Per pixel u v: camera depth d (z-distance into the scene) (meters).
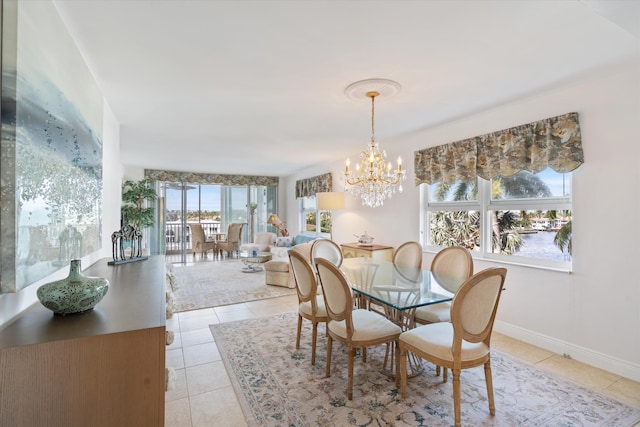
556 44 1.94
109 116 3.01
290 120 3.49
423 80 2.45
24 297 1.29
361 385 2.25
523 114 3.00
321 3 1.53
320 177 6.65
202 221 8.25
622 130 2.37
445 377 2.31
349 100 2.87
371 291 2.48
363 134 4.15
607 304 2.47
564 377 2.36
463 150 3.54
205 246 7.86
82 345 1.04
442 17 1.65
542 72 2.33
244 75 2.34
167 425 1.83
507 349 2.85
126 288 1.65
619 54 2.07
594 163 2.53
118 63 2.11
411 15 1.63
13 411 0.98
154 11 1.58
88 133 1.97
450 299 2.27
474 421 1.86
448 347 1.87
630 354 2.34
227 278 5.72
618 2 1.34
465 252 2.86
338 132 4.04
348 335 2.11
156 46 1.91
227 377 2.36
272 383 2.27
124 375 1.09
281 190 8.92
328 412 1.94
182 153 5.45
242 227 8.27
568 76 2.41
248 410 1.96
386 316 2.86
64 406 1.03
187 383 2.28
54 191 1.37
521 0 1.52
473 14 1.63
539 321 2.91
